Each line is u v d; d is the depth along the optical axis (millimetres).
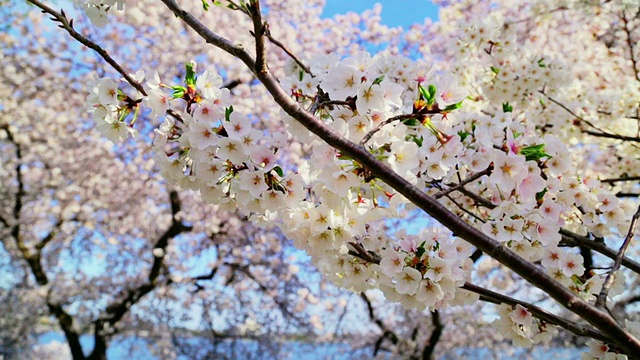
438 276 1579
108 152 7676
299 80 2051
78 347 7984
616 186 4168
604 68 5336
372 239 1906
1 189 8039
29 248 8297
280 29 7664
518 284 8812
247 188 1584
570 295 1171
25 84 7586
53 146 7707
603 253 2039
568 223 2359
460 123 2342
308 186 1727
